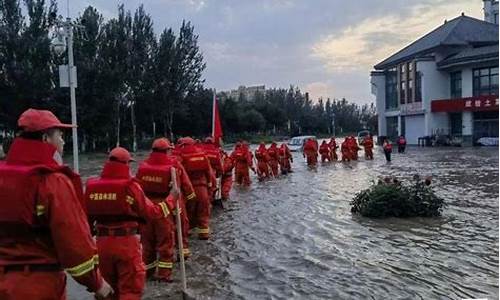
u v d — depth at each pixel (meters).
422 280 6.68
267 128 94.19
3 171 3.20
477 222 10.52
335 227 10.32
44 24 47.38
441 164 27.28
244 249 8.67
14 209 3.15
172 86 60.97
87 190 5.33
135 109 59.28
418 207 11.27
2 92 46.78
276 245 8.89
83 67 48.25
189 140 9.58
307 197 15.02
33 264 3.23
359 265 7.48
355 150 32.31
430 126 53.25
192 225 9.66
